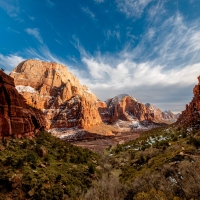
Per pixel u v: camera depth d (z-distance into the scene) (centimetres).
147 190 1848
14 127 3189
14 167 2202
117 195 2052
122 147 7325
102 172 3775
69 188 2317
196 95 8400
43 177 2283
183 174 1758
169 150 3909
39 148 3098
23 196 1886
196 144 3322
